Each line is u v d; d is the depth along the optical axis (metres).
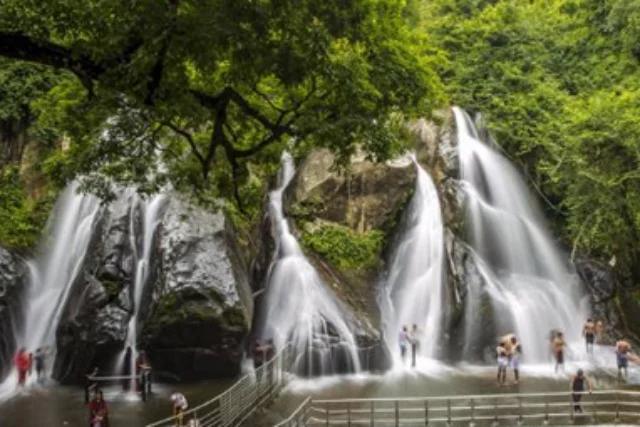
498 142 35.03
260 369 20.11
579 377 17.61
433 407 18.94
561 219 33.91
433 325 28.47
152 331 22.89
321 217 30.12
